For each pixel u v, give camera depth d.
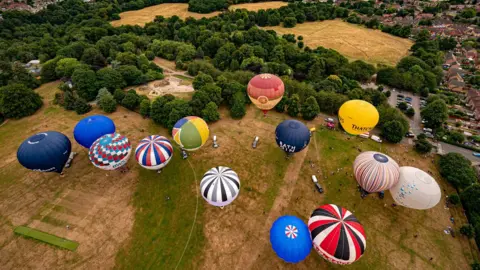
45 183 51.16
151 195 49.16
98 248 40.81
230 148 60.25
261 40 122.75
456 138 65.12
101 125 53.56
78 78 75.75
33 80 83.25
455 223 45.78
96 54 96.38
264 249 40.84
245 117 71.25
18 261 39.31
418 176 42.03
